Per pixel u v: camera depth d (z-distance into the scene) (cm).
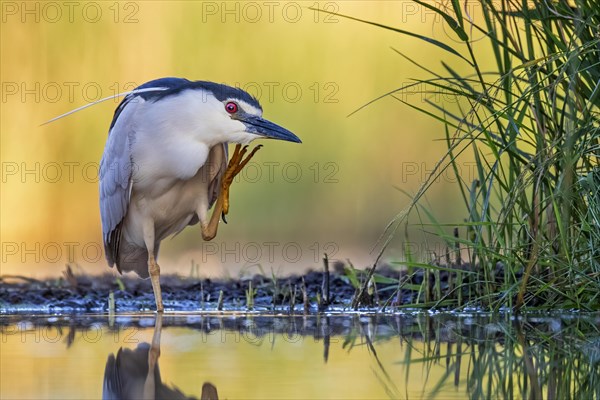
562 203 975
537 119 982
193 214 1280
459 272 1040
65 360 691
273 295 1189
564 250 939
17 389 573
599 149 962
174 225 1271
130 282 1403
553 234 1010
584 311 984
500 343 782
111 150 1212
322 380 608
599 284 959
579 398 562
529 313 986
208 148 1197
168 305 1176
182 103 1176
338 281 1299
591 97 928
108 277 1480
